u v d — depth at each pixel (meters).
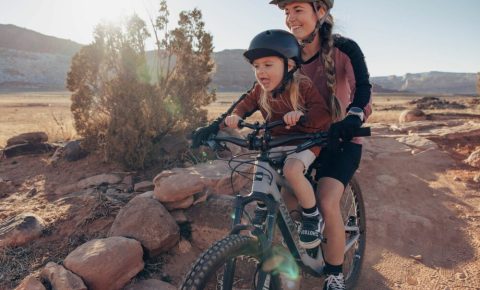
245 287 3.69
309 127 3.20
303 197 3.06
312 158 3.14
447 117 14.13
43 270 3.94
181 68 8.18
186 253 4.61
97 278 3.79
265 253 2.82
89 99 7.55
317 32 3.46
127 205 4.77
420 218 5.62
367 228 5.46
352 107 3.07
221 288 2.73
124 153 6.80
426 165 7.71
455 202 6.22
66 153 7.45
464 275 4.45
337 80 3.62
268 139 2.96
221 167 6.11
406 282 4.38
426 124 10.55
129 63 7.26
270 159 3.02
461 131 9.38
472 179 7.00
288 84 2.99
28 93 128.62
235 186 5.75
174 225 4.60
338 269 3.52
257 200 2.89
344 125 2.84
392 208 5.95
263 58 2.91
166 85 7.95
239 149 7.12
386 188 6.75
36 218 4.89
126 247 4.07
